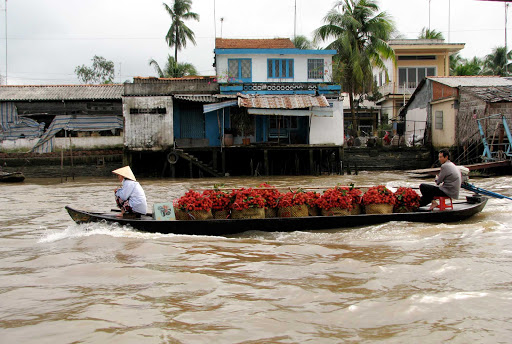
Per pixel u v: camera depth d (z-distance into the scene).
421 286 4.18
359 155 24.62
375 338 3.11
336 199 7.22
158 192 14.52
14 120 25.00
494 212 8.42
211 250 5.79
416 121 25.95
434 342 3.04
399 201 7.72
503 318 3.41
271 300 3.88
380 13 27.33
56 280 4.54
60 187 17.22
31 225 8.30
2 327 3.38
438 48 30.19
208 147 21.58
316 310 3.63
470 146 21.25
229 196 7.21
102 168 24.31
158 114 21.92
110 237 6.44
